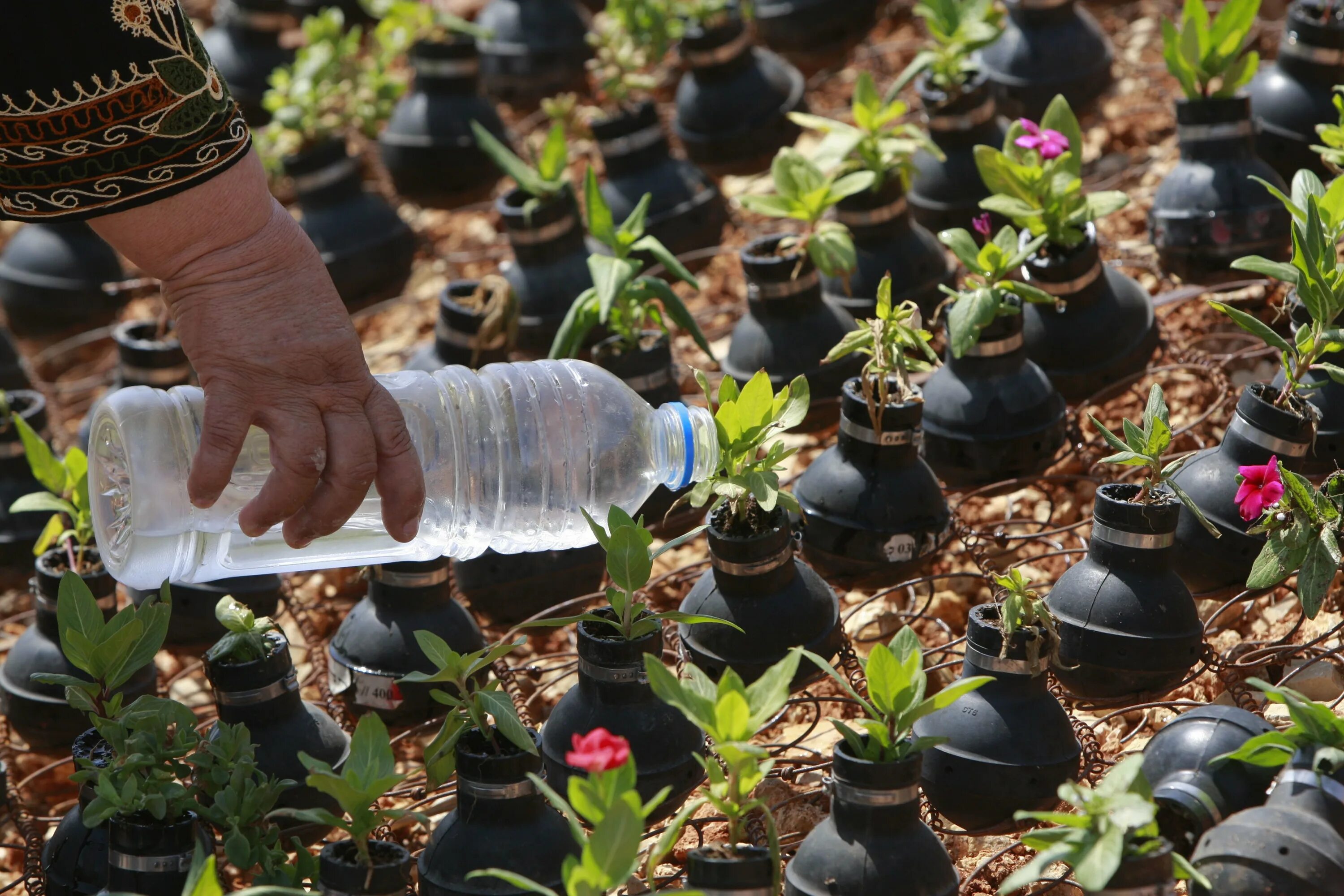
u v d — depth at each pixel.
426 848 2.43
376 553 3.06
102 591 3.28
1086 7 6.94
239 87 7.38
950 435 3.47
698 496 2.68
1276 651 3.08
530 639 3.83
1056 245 3.71
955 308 3.37
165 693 3.97
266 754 2.73
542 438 3.09
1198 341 4.36
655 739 2.58
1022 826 2.70
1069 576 2.81
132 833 2.33
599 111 6.61
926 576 3.69
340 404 2.39
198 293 2.36
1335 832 2.13
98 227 2.36
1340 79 4.36
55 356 6.32
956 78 4.66
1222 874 2.12
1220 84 4.09
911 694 2.22
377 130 6.78
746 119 5.50
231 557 2.95
